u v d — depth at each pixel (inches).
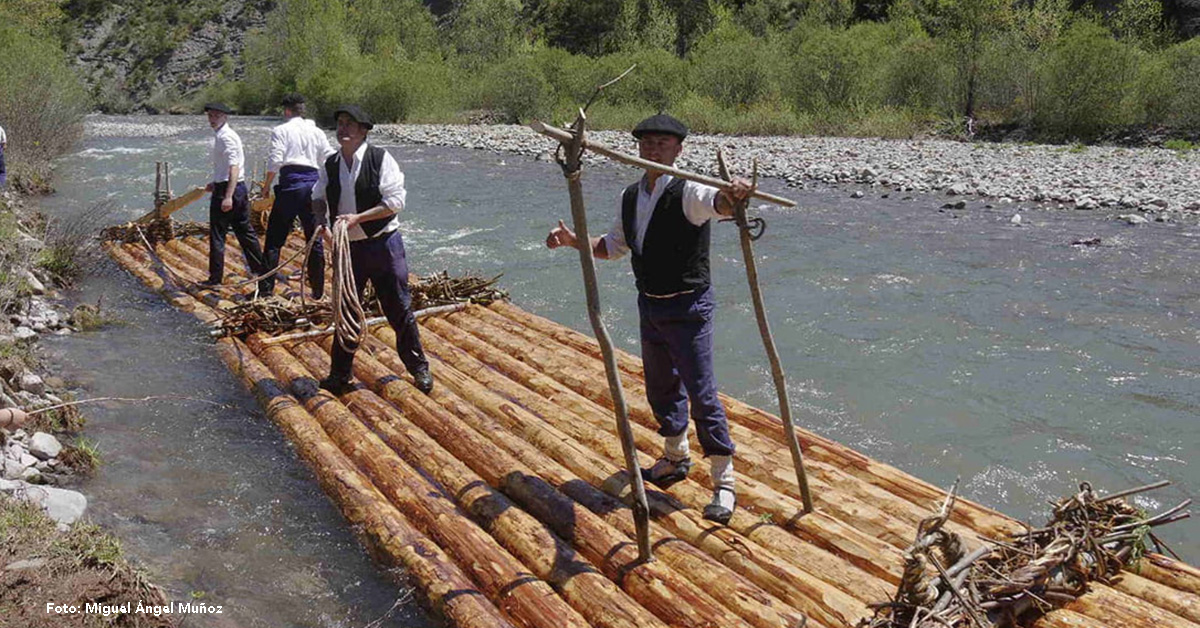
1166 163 754.2
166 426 209.8
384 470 178.7
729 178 146.5
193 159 867.4
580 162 135.6
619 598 133.8
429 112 1551.4
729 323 321.7
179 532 162.7
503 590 138.7
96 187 659.4
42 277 333.4
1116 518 137.6
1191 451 218.1
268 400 219.8
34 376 219.9
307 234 305.9
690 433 191.0
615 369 138.8
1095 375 269.6
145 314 304.3
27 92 765.9
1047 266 406.9
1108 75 1032.2
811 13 1806.1
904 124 1114.7
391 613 140.6
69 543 142.1
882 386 259.9
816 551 144.0
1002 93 1136.8
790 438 152.9
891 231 492.1
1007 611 124.1
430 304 291.7
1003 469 209.0
